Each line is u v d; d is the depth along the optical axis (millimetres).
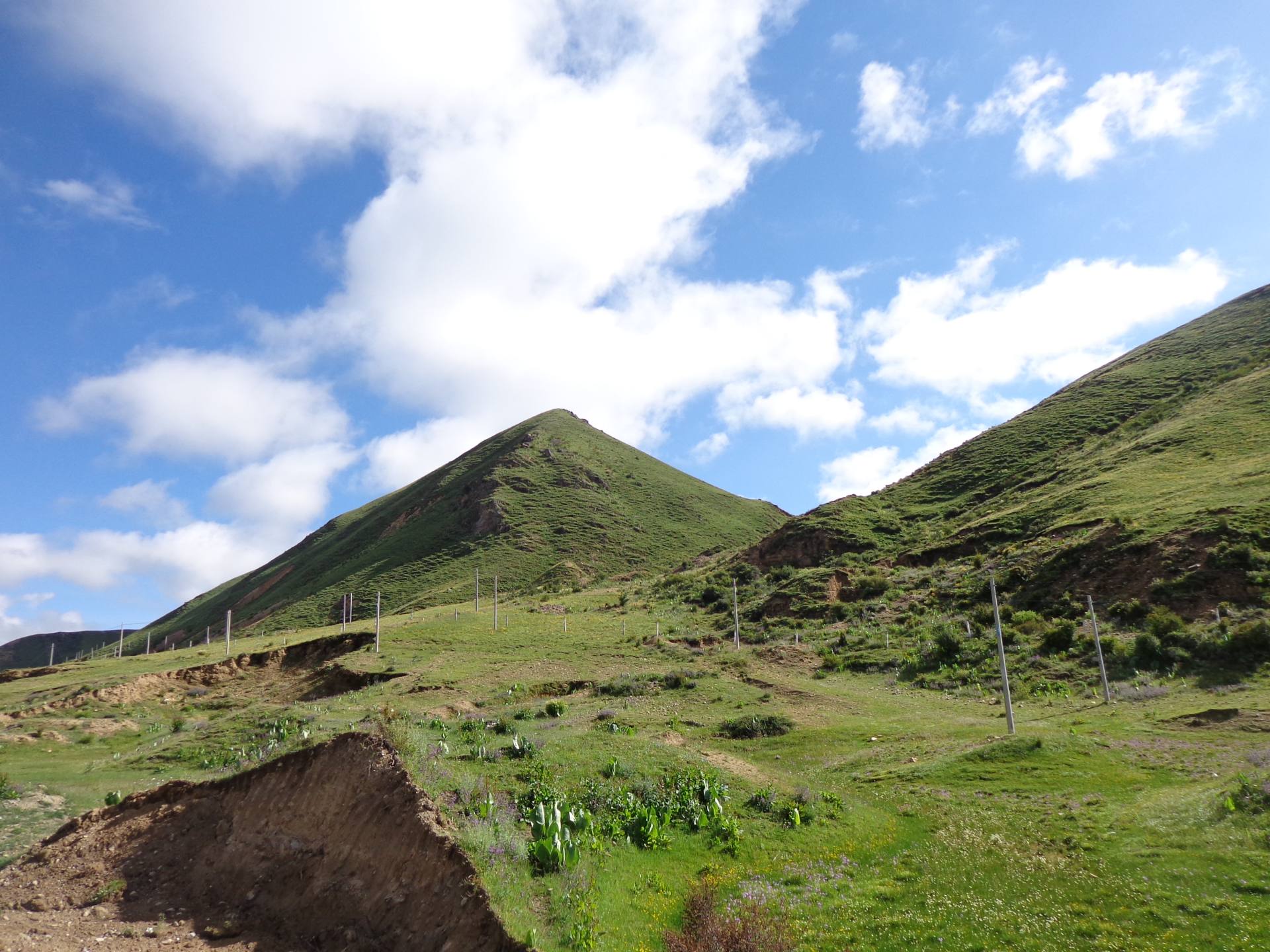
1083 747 26734
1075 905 14750
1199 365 102688
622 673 51219
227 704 51875
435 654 58156
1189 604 44281
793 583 73938
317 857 15172
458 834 14484
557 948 12352
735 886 16578
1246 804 17781
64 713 48250
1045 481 83938
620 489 166625
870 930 14539
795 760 31172
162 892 15359
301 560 170750
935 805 22797
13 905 15133
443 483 174125
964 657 47750
